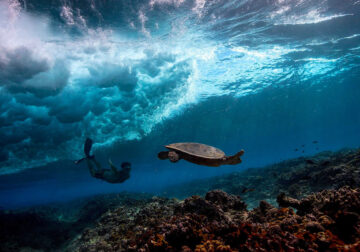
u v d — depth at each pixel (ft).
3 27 31.99
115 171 42.16
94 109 62.54
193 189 77.71
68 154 83.71
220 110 103.71
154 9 34.81
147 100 67.31
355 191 13.67
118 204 44.34
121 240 19.24
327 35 58.03
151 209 23.44
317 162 44.86
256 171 70.33
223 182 67.46
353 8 46.50
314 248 10.12
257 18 44.34
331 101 141.08
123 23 36.73
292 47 62.28
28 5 28.89
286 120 165.27
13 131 59.93
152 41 45.44
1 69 39.06
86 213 50.90
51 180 151.53
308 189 33.96
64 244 34.76
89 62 46.83
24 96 48.98
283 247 10.34
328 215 13.35
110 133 78.54
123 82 55.47
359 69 91.61
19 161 76.48
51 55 41.11
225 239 12.35
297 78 90.07
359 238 10.31
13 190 186.19
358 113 208.64
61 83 48.16
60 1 29.17
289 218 13.74
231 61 63.77
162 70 58.13
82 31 36.58
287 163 60.90
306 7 43.29
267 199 37.81
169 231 13.41
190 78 66.44
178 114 89.15
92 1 30.32
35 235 37.63
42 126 61.67
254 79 80.64
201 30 45.09
